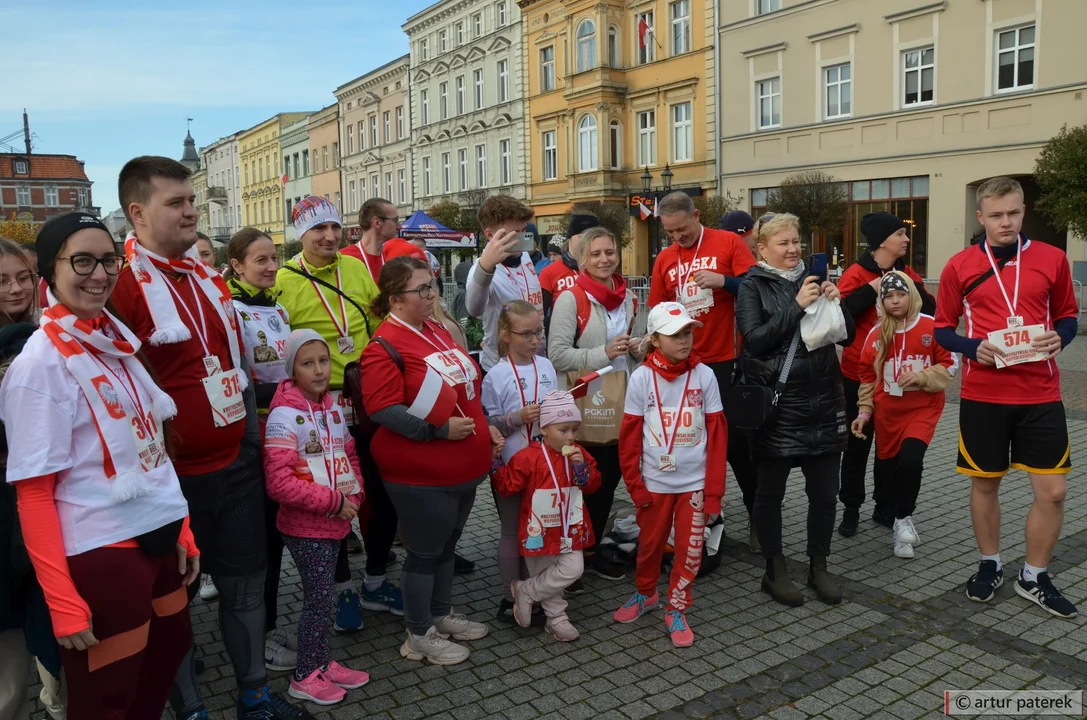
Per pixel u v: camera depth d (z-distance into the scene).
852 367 5.52
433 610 4.02
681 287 5.32
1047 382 4.18
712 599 4.52
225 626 3.24
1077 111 18.77
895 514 5.17
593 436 4.57
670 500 4.05
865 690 3.50
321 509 3.42
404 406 3.56
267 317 3.95
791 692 3.50
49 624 2.54
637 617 4.29
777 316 4.18
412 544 3.73
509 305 4.28
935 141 21.47
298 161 61.28
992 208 4.21
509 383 4.29
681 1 28.25
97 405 2.42
